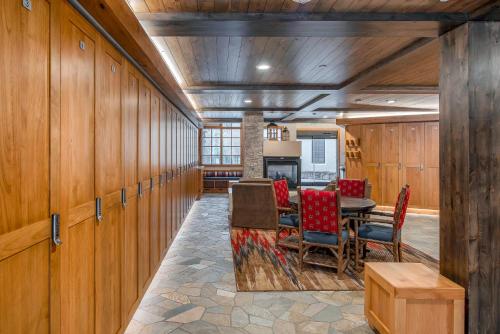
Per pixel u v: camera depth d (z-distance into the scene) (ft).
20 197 3.54
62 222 4.44
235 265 12.01
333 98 18.92
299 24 7.61
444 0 6.68
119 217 6.88
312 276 10.96
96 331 5.66
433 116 23.21
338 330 7.61
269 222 17.70
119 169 6.87
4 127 3.28
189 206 22.34
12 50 3.40
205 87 16.01
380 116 26.04
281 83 15.71
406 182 24.41
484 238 6.93
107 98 6.15
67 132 4.59
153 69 8.75
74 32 4.81
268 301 9.09
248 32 8.16
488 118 6.97
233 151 35.12
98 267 5.74
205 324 7.77
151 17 7.44
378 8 7.19
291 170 32.99
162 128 11.75
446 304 6.73
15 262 3.46
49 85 4.12
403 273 7.44
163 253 12.14
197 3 7.04
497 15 6.81
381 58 11.68
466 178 7.00
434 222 20.62
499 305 6.96
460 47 7.21
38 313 3.88
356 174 26.71
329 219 10.69
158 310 8.43
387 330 6.95
